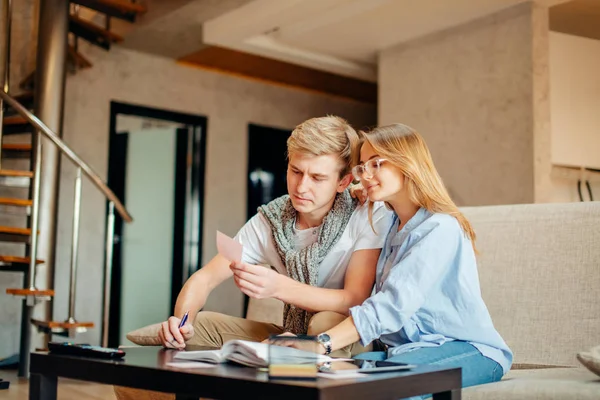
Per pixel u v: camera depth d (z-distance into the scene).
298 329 2.11
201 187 7.14
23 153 5.63
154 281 7.11
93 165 6.48
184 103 7.10
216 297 7.09
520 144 5.10
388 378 1.29
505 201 5.17
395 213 2.06
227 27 5.82
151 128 7.30
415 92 5.96
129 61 6.76
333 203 2.14
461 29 5.59
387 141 1.90
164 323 1.93
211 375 1.31
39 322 4.97
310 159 2.01
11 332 6.02
